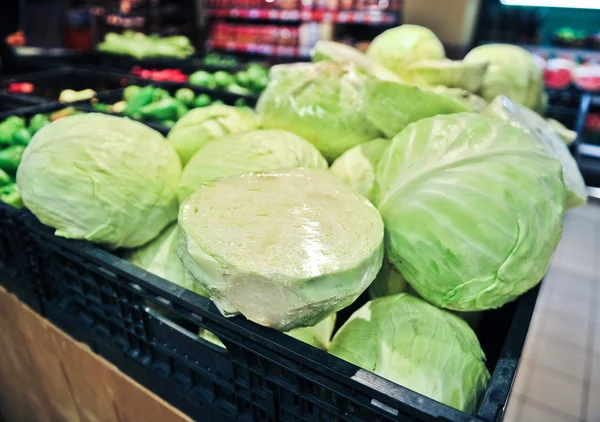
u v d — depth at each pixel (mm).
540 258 686
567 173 829
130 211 839
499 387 553
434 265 687
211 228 595
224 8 4160
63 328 975
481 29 3250
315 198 676
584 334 1859
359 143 971
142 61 3436
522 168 684
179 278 877
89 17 4574
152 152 892
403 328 717
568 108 2066
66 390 1063
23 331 1079
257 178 719
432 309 752
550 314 1960
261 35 4008
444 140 727
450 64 1052
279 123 1021
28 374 1168
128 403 907
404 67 1193
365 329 738
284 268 542
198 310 661
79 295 895
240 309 579
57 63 3221
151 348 808
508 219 655
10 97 2209
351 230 619
